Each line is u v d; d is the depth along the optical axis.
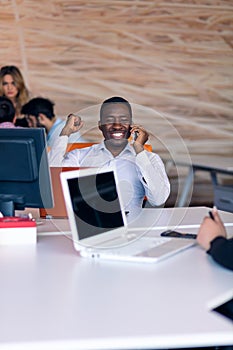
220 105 4.70
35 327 1.07
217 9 4.57
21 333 1.04
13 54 4.32
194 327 1.06
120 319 1.10
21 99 4.33
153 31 4.50
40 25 4.33
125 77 4.51
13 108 4.30
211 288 1.30
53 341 1.00
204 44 4.60
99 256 1.59
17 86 4.32
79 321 1.10
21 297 1.25
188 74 4.61
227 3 4.57
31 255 1.66
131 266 1.51
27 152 1.90
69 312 1.15
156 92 4.58
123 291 1.28
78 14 4.37
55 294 1.27
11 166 1.94
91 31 4.41
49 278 1.40
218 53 4.63
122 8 4.42
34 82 4.36
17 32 4.30
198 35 4.58
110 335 1.02
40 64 4.36
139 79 4.54
